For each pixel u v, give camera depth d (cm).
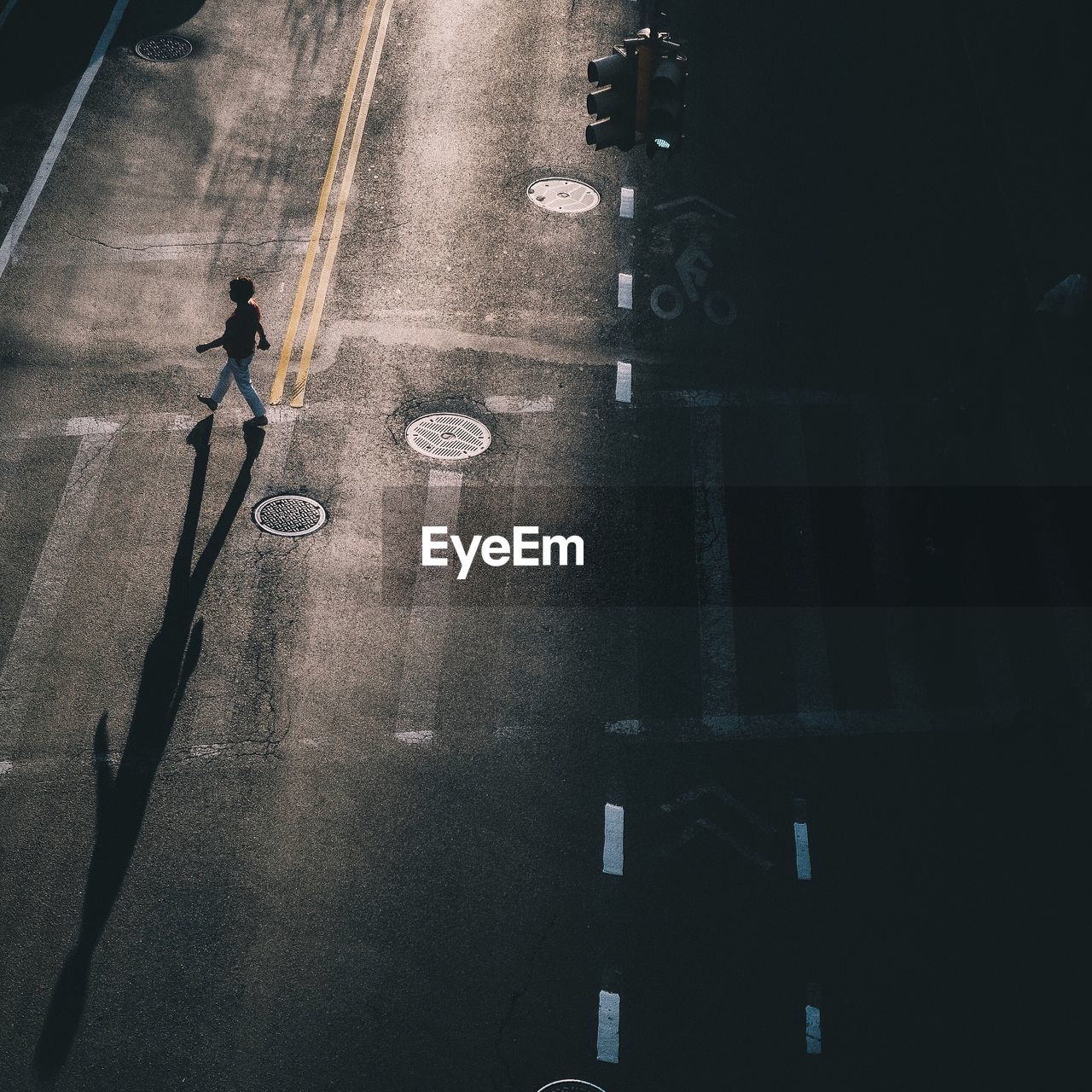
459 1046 1201
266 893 1298
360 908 1295
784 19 2566
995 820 1438
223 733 1431
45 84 2281
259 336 1734
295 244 2061
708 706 1525
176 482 1689
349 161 2214
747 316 2022
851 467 1817
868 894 1355
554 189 2197
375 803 1384
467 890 1319
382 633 1550
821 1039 1233
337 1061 1183
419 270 2042
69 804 1348
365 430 1792
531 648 1557
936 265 2116
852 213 2197
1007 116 2303
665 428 1844
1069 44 2248
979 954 1315
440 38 2491
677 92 1534
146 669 1480
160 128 2230
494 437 1803
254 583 1584
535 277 2050
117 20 2438
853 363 1961
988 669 1598
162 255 2016
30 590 1546
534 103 2362
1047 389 1844
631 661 1560
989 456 1798
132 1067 1166
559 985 1251
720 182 2236
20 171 2117
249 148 2216
